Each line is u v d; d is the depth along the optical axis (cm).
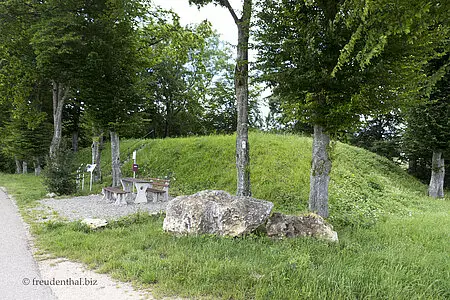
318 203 769
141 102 1454
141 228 716
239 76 940
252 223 612
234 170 1433
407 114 1573
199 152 1686
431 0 390
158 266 458
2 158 3547
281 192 1151
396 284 393
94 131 1752
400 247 591
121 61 1425
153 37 1728
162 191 1182
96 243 586
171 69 3061
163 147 1925
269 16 728
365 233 700
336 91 694
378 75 647
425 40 609
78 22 1294
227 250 520
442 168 1606
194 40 1753
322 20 669
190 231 624
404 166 2403
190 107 3158
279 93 760
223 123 3191
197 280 411
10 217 875
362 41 595
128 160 2042
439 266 487
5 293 392
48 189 1378
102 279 437
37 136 2578
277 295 365
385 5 405
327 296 365
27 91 1767
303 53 666
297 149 1516
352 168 1475
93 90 1363
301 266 432
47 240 622
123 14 1340
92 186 1638
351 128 715
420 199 1352
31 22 1405
